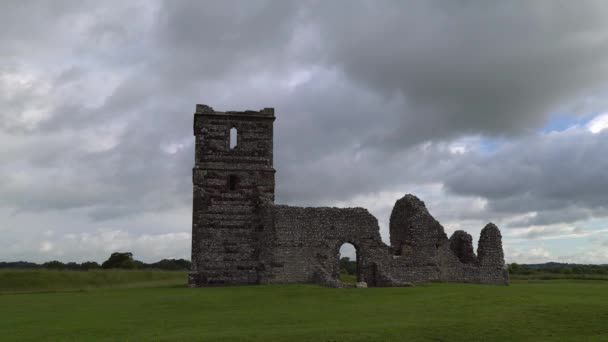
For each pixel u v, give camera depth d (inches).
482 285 1887.3
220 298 1437.0
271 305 1259.8
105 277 2593.5
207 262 2007.9
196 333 883.4
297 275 2001.7
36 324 992.9
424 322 972.6
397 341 842.8
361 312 1111.6
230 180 2092.8
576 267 4753.9
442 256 2118.6
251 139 2130.9
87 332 903.7
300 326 947.3
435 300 1279.5
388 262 2049.7
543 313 1055.6
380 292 1512.1
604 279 2645.2
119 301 1400.1
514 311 1082.1
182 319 1044.5
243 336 848.3
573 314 1044.5
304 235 2036.2
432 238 2111.2
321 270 1959.9
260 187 2094.0
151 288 1929.1
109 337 858.1
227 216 2050.9
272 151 2138.3
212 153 2092.8
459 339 864.3
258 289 1708.9
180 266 5684.1
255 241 2043.6
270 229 2025.1
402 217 2190.0
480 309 1118.4
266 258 2009.1
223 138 2110.0
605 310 1079.6
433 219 2132.1
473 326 941.2
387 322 977.5
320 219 2057.1
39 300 1462.8
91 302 1385.3
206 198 2050.9
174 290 1766.7
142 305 1298.0
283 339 832.3
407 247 2084.2
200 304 1300.4
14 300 1471.5
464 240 2271.2
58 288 2145.7
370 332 881.5
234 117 2129.7
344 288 1685.5
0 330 927.0
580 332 922.1
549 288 1642.5
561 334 908.6
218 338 834.8
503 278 2139.5
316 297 1408.7
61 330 923.4
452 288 1633.9
